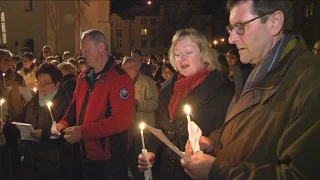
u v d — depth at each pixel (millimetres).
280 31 1458
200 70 2520
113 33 67375
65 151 3377
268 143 1357
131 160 4430
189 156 1692
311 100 1240
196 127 1670
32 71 7543
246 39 1478
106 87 3004
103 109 3008
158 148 2662
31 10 28625
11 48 28922
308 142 1183
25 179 3430
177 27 38750
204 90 2396
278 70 1404
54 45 29109
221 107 2359
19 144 4242
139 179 4395
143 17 66500
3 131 3990
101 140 3014
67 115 3377
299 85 1311
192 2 37969
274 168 1274
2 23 28906
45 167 3324
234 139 1517
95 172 3084
